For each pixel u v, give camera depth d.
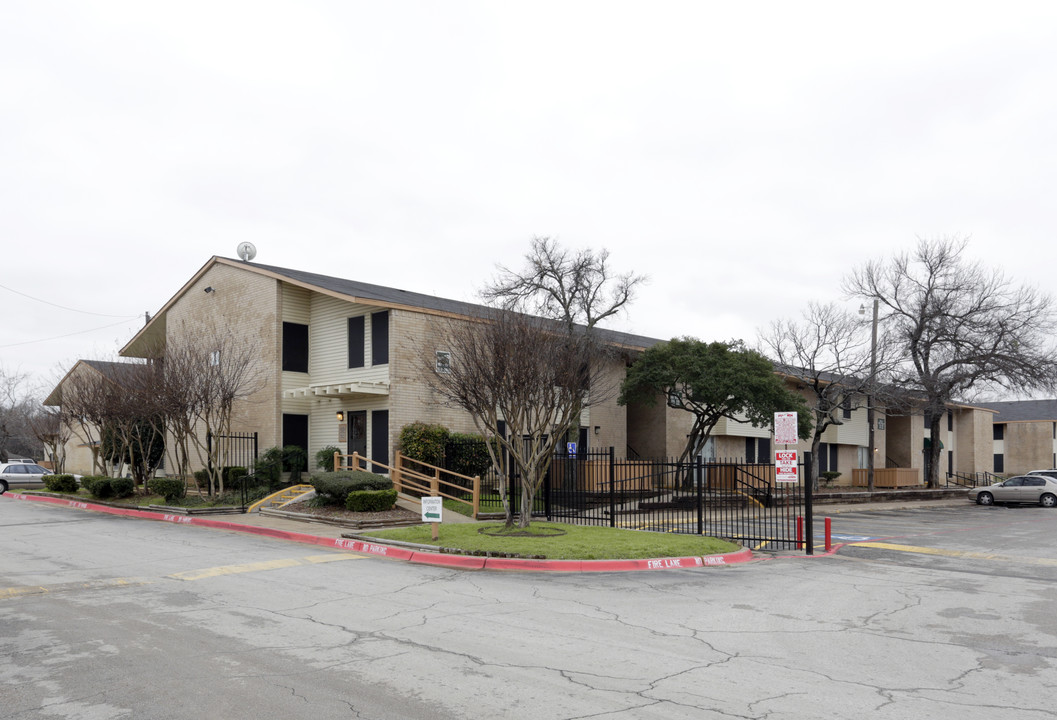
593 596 11.07
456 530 16.98
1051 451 62.38
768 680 6.98
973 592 11.93
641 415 34.28
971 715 6.09
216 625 8.90
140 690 6.50
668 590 11.68
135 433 29.25
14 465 35.44
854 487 43.72
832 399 35.19
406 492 22.61
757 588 11.98
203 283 29.89
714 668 7.35
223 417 23.91
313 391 24.59
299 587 11.41
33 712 5.96
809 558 15.70
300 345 27.09
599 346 26.47
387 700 6.25
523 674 7.01
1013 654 8.09
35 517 22.08
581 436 30.48
